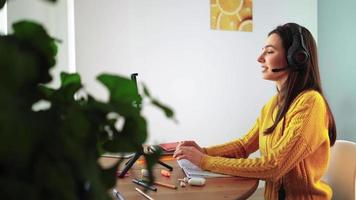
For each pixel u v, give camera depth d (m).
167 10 2.44
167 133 2.47
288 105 1.25
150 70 2.44
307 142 1.10
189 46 2.50
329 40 2.57
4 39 0.38
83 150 0.36
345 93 2.41
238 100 2.63
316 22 2.72
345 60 2.40
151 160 0.46
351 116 2.37
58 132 0.35
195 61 2.52
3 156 0.31
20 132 0.31
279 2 2.66
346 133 2.42
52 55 0.42
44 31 0.41
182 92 2.51
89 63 2.30
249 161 1.11
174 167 1.27
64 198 0.33
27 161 0.32
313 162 1.17
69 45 2.21
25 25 0.40
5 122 0.30
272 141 1.24
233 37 2.58
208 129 2.58
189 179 1.07
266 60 1.34
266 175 1.07
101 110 0.40
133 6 2.37
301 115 1.14
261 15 2.63
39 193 0.33
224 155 1.36
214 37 2.54
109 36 2.33
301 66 1.26
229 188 1.01
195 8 2.49
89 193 0.36
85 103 0.41
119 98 0.44
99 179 0.37
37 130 0.33
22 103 0.35
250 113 2.66
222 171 1.10
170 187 1.02
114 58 2.35
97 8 2.29
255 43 2.63
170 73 2.48
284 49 1.29
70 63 2.21
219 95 2.59
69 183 0.34
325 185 1.25
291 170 1.16
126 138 0.43
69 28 2.23
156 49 2.44
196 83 2.54
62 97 0.42
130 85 0.44
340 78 2.46
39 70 0.39
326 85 2.62
